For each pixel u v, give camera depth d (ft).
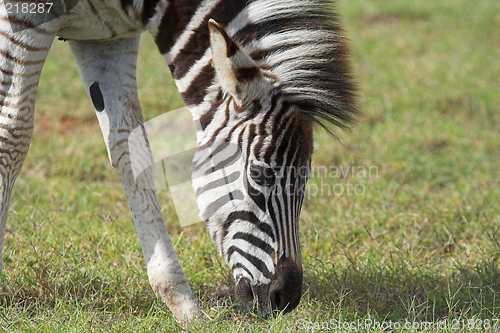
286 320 31.63
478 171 59.98
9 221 44.39
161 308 34.40
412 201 51.85
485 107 75.31
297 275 29.01
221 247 30.22
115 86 33.71
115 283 37.01
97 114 34.01
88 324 32.01
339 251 43.04
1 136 30.68
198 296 36.68
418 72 85.10
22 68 30.32
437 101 76.54
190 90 30.78
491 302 35.88
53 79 77.36
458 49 95.61
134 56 34.22
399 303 36.22
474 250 43.45
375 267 40.19
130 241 42.68
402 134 66.80
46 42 30.50
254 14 30.25
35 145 60.90
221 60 27.48
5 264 38.19
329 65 29.68
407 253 43.34
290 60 29.37
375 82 80.69
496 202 51.75
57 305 33.53
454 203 51.01
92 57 33.55
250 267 29.14
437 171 59.36
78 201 50.03
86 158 58.39
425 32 104.99
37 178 54.13
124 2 31.22
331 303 34.91
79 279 36.86
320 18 30.96
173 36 31.37
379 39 99.76
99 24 31.71
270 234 28.94
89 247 41.55
